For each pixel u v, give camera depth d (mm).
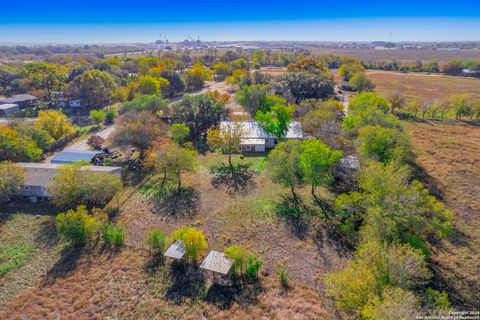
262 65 175000
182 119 52031
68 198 29812
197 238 23078
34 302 20094
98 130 57375
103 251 24922
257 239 26656
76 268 23047
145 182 37188
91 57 193250
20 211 30625
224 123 51406
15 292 20938
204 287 21250
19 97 75375
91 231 25547
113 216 30109
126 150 45969
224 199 33281
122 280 21875
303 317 18750
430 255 23578
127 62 133500
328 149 31562
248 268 21781
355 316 17172
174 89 91000
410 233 23062
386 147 34281
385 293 15406
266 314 19047
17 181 31094
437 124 59500
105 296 20453
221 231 27844
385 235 21344
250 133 48688
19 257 24188
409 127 57312
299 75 72688
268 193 34281
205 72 113750
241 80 91375
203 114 53094
